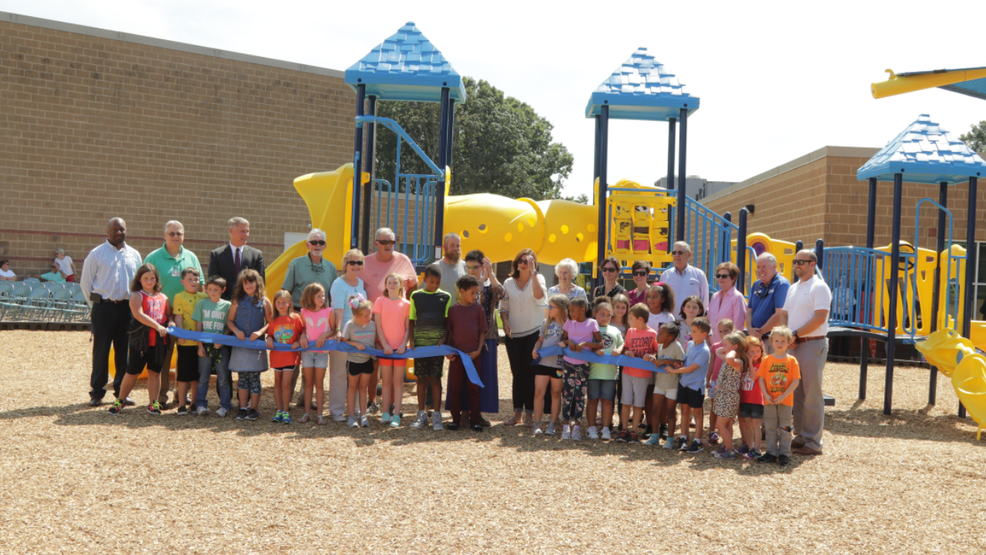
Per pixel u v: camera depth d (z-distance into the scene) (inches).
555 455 222.2
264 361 257.3
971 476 215.8
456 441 237.0
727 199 909.2
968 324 353.1
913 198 648.4
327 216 336.8
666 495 184.1
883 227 647.8
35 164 683.4
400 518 159.8
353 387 255.4
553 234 370.3
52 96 687.7
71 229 697.0
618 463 215.8
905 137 366.0
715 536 155.3
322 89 789.2
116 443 215.8
